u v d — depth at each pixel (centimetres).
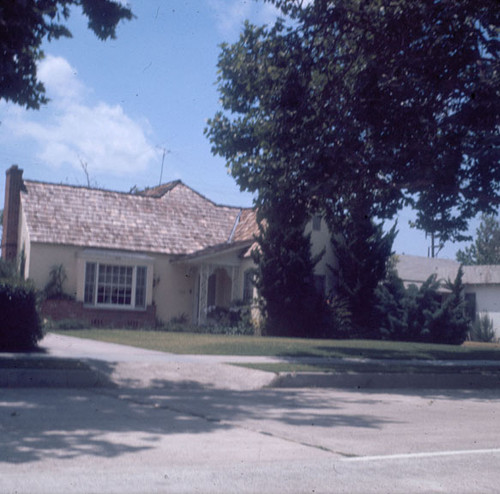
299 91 1627
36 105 1309
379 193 1875
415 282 3881
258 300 2534
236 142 1744
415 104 1594
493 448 708
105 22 1291
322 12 1602
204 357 1523
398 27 1527
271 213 1783
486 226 7062
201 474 548
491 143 1517
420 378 1423
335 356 1688
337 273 2711
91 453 610
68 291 2645
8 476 519
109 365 1272
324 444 695
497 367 1653
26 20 1190
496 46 1603
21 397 967
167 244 2889
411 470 589
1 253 3023
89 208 2891
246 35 1705
